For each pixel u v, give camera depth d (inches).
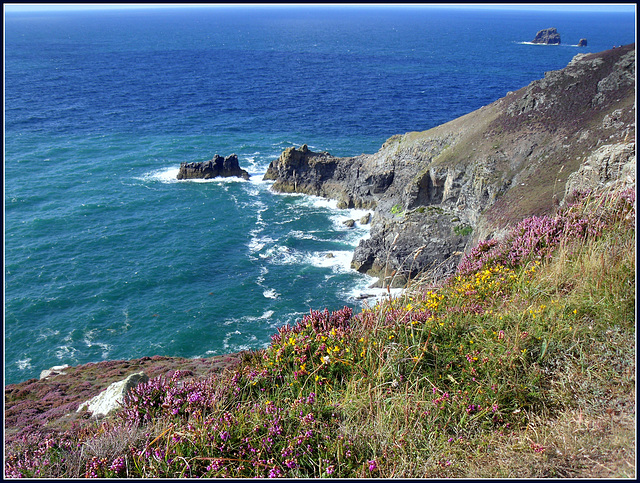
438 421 232.4
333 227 2378.2
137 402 284.4
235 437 232.4
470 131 2338.8
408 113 5009.8
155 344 1503.4
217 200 2719.0
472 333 276.7
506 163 1969.7
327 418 242.8
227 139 4005.9
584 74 2139.5
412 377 259.1
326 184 2746.1
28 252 2102.6
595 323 266.1
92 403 365.1
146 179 3056.1
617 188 398.9
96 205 2635.3
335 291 1786.4
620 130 1690.5
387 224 1945.1
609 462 189.6
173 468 221.0
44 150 3617.1
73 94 5885.8
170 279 1889.8
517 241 396.8
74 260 2044.8
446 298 332.2
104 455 234.4
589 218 378.3
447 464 205.5
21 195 2743.6
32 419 377.1
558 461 196.7
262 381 275.0
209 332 1552.7
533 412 230.8
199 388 283.6
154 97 5831.7
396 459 211.9
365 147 3782.0
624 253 303.1
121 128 4350.4
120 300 1749.5
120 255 2095.2
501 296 324.8
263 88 6520.7
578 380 235.9
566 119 2000.5
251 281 1863.9
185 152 3631.9
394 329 285.9
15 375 1378.0
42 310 1688.0
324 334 294.8
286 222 2434.8
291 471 212.4
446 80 7229.3
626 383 225.1
